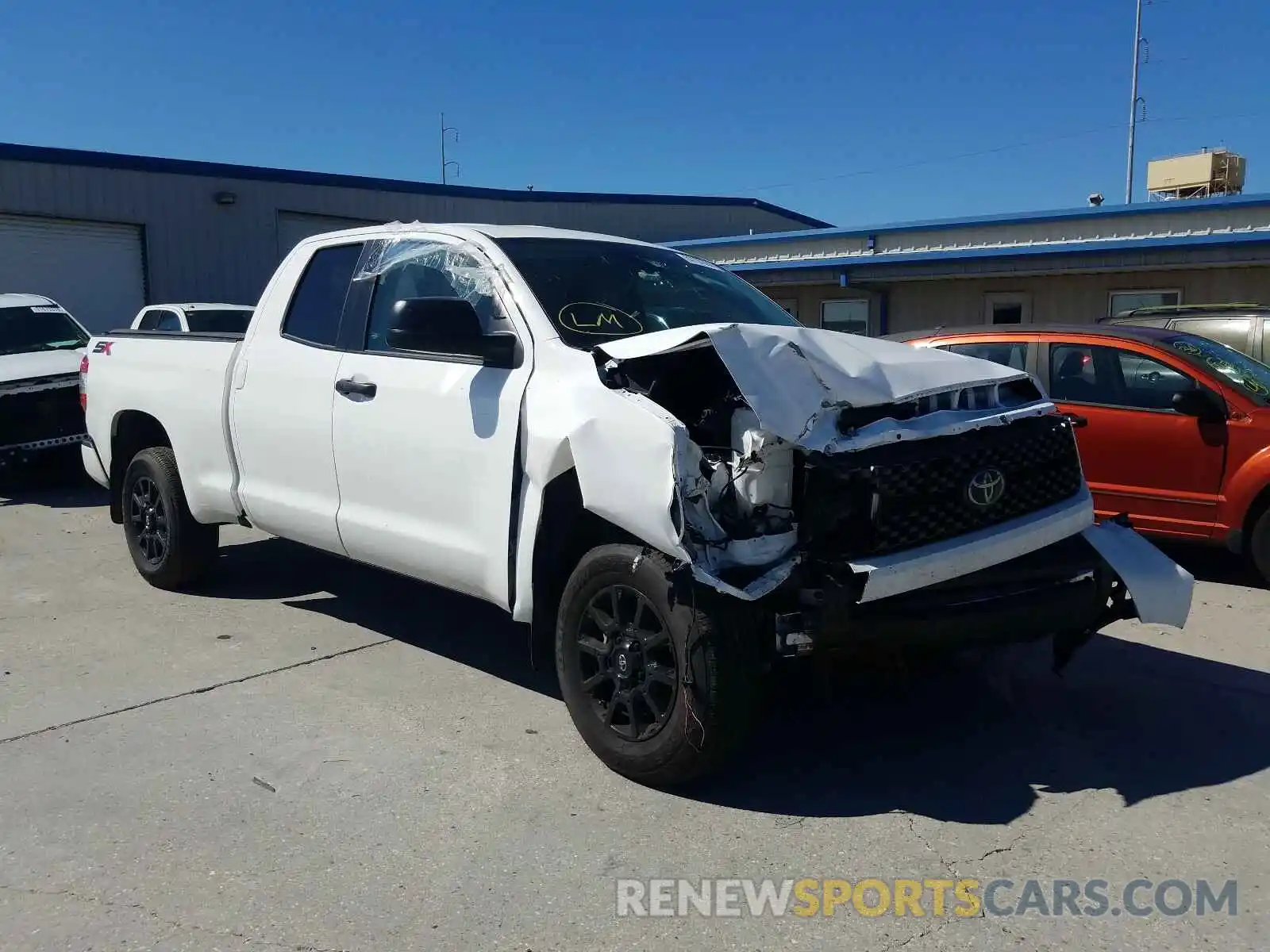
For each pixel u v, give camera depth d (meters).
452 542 4.45
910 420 3.80
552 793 3.88
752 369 3.55
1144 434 7.08
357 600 6.38
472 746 4.29
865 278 18.39
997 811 3.77
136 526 6.64
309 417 5.13
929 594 3.71
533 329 4.29
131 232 20.77
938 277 17.86
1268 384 7.11
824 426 3.60
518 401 4.15
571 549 4.24
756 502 3.58
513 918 3.11
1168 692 4.93
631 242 5.31
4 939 2.99
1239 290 15.64
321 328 5.28
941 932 3.04
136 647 5.52
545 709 4.68
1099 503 7.27
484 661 5.31
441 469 4.46
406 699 4.79
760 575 3.50
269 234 22.50
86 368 6.96
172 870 3.36
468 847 3.50
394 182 24.45
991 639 3.87
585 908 3.15
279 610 6.18
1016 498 4.00
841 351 3.87
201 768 4.08
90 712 4.65
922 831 3.62
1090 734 4.45
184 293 21.44
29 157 19.17
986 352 7.82
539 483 4.03
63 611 6.20
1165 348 7.15
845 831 3.62
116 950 2.94
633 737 3.89
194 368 6.01
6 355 10.95
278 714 4.61
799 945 2.98
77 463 10.90
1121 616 4.27
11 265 19.30
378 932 3.03
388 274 5.05
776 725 4.53
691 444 3.54
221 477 5.87
